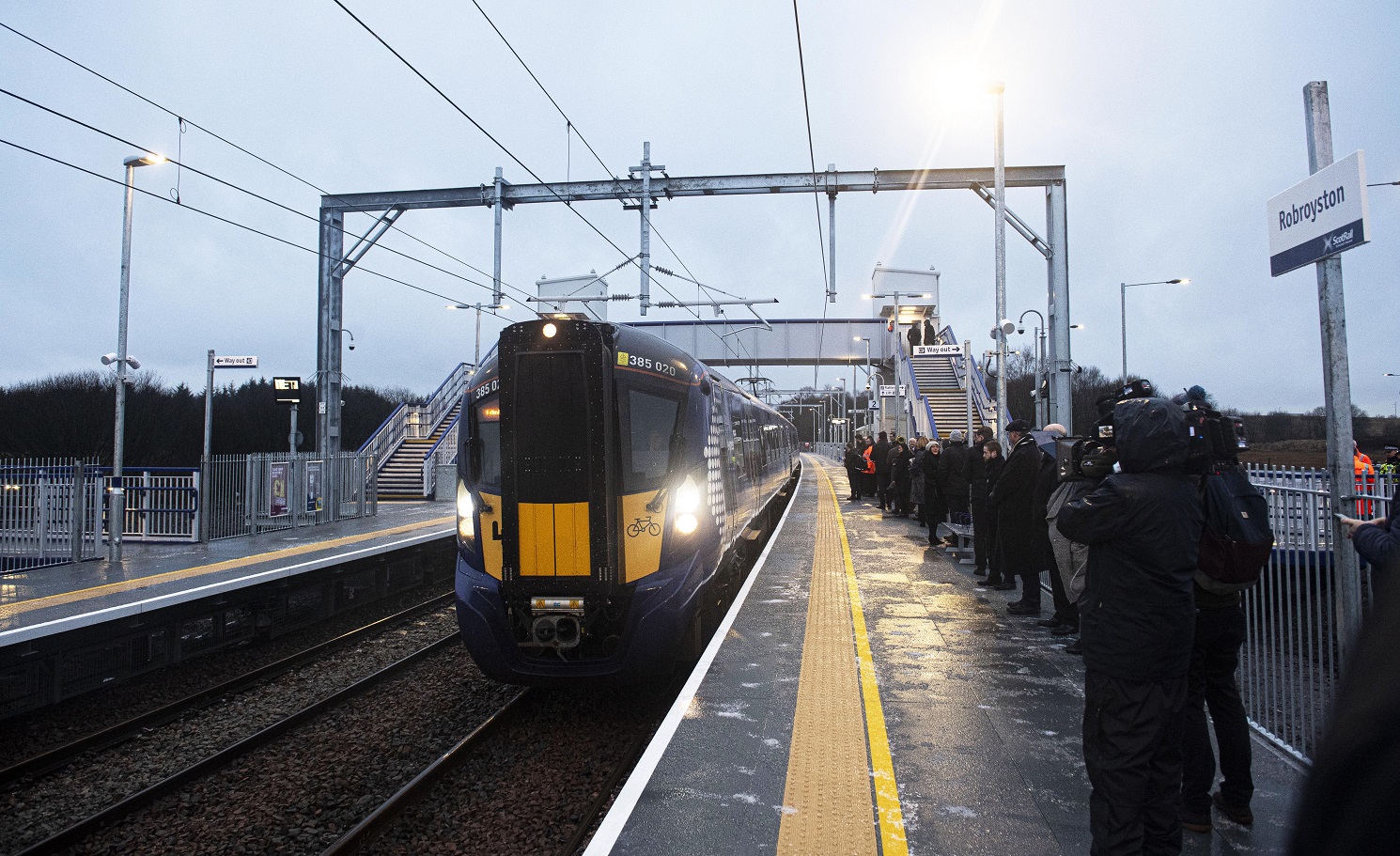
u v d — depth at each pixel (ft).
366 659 30.78
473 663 29.40
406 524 53.42
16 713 23.61
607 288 78.79
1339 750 2.69
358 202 53.26
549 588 20.79
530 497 20.84
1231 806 11.75
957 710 16.35
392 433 86.02
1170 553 9.45
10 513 38.11
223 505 44.98
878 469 60.54
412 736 22.21
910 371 105.29
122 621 26.89
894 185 51.44
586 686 21.27
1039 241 50.67
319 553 39.17
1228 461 11.68
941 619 24.38
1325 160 13.20
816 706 16.65
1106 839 9.59
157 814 17.97
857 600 27.04
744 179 51.60
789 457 81.82
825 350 140.97
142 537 42.91
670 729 15.35
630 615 21.08
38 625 24.14
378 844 16.14
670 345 24.62
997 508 25.46
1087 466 10.87
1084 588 10.25
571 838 15.70
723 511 27.02
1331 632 13.33
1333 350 12.78
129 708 25.26
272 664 28.91
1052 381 50.75
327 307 54.03
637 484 21.72
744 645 21.48
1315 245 12.64
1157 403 9.93
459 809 17.47
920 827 11.54
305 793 18.80
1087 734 9.97
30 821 17.81
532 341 21.13
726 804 12.26
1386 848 2.43
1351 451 12.70
